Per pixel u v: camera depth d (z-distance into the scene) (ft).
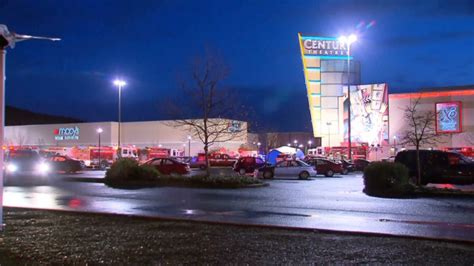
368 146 247.70
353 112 260.42
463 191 68.85
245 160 143.74
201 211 52.13
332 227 39.73
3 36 30.35
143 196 69.82
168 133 309.22
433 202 60.70
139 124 317.83
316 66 272.31
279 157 182.19
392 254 28.99
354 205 57.67
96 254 29.09
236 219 45.06
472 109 241.35
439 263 26.76
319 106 271.49
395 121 252.83
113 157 213.25
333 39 272.72
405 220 44.80
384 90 252.83
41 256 28.58
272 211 52.01
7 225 40.19
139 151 223.71
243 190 79.71
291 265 26.35
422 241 33.27
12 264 26.61
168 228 38.93
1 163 31.07
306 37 272.10
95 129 323.37
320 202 61.16
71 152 208.64
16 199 65.51
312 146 341.82
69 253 29.35
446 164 82.84
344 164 150.82
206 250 30.22
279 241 33.24
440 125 244.01
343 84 269.03
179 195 71.15
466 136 240.53
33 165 102.22
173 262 27.07
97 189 82.12
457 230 38.70
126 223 41.65
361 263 26.78
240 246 31.48
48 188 84.58
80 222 42.11
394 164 72.79
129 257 28.30
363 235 35.81
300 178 119.03
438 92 246.68
